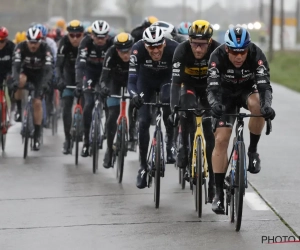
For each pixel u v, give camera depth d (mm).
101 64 30234
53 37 50688
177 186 24641
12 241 18031
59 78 31641
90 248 17234
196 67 20953
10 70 32281
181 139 21469
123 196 23031
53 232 18797
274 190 23438
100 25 29094
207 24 19797
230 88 19578
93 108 29016
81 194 23422
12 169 28125
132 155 31531
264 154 30359
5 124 31969
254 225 19062
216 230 18641
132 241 17750
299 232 18344
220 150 19188
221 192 19375
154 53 21953
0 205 22016
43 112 34500
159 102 23781
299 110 47531
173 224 19344
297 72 91688
